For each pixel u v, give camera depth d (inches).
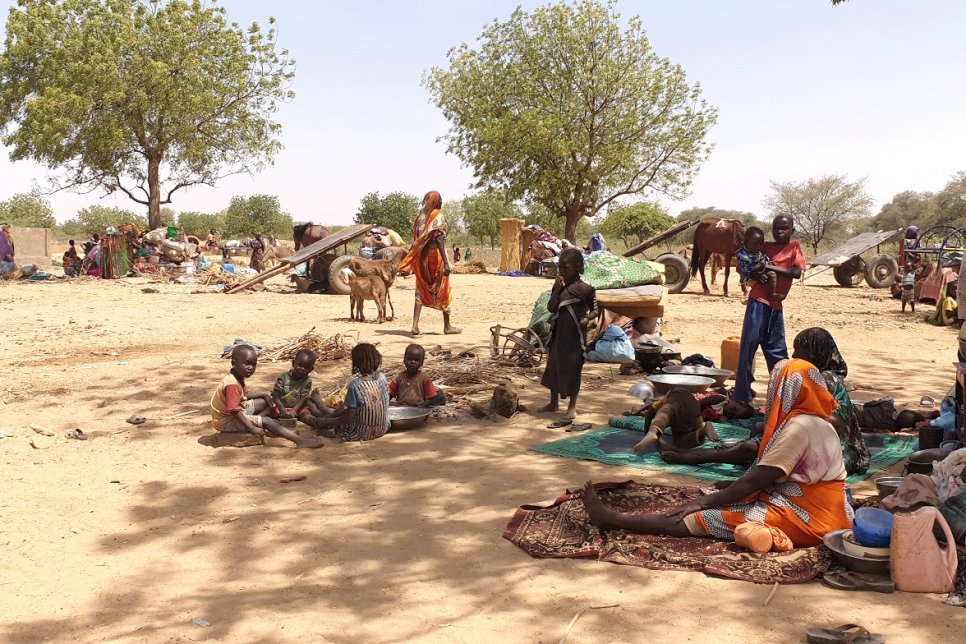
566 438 287.4
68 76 1405.0
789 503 184.7
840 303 817.5
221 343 513.3
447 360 419.8
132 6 1478.8
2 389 376.8
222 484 243.3
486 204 2795.3
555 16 1475.1
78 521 214.4
